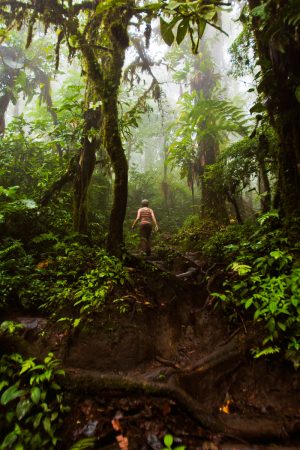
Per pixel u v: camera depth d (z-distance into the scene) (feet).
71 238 19.20
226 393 10.28
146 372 11.09
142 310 13.55
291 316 10.57
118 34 17.44
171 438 8.19
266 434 8.63
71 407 9.25
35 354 10.55
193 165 37.14
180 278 17.29
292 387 9.94
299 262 12.50
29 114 39.96
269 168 22.00
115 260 15.75
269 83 14.40
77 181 20.33
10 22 19.54
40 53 35.14
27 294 13.23
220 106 30.35
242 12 17.78
